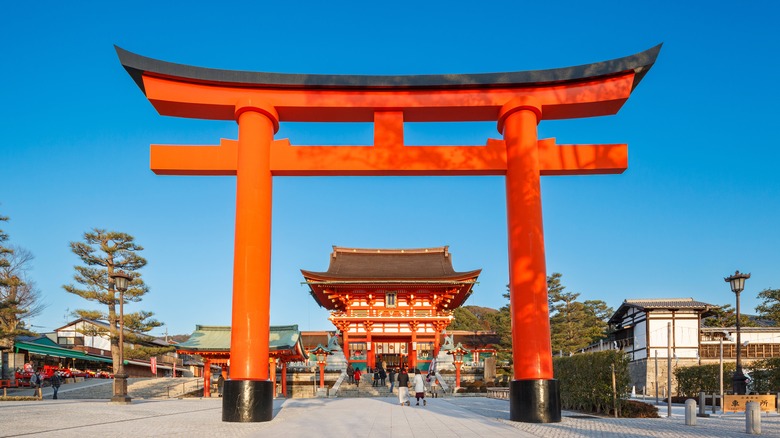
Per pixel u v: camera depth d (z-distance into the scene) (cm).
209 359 4275
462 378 4966
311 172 1809
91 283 5016
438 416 1970
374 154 1798
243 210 1731
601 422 1700
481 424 1648
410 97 1822
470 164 1792
